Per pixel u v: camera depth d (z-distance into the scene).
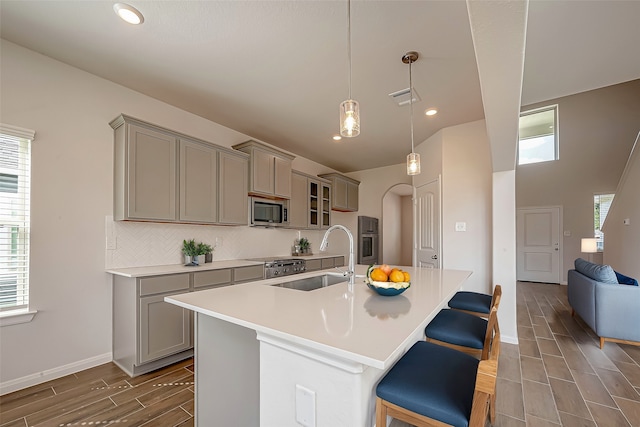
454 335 1.66
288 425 1.13
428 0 1.71
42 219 2.27
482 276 3.48
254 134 3.99
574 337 3.26
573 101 6.33
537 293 5.62
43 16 1.86
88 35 2.05
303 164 5.14
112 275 2.64
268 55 2.26
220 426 1.49
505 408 1.93
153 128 2.66
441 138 3.79
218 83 2.69
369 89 2.77
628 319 2.86
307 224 4.65
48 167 2.31
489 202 3.46
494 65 1.44
